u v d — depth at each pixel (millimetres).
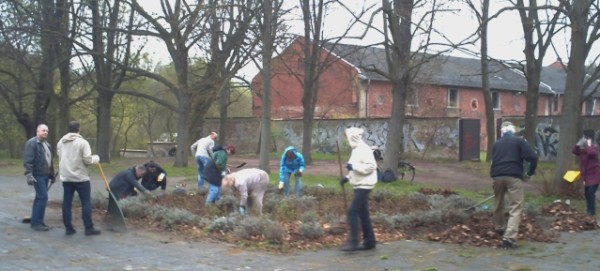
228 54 27047
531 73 26891
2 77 34875
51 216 12180
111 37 28406
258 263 8141
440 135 35438
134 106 46000
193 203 13633
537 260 8492
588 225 11570
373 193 15070
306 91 28688
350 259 8461
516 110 58188
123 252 8758
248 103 52531
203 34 25141
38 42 27953
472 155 35062
